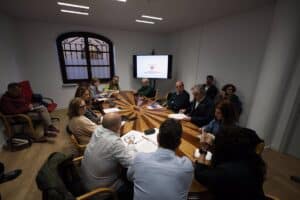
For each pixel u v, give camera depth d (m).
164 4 2.87
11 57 3.62
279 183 2.07
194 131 1.81
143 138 1.56
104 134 1.27
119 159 1.20
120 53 5.38
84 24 4.53
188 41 5.01
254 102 2.97
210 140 1.42
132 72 5.72
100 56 5.18
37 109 3.10
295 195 1.89
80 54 4.89
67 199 0.87
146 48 5.75
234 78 3.66
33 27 4.14
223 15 3.55
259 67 3.12
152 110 2.54
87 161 1.27
